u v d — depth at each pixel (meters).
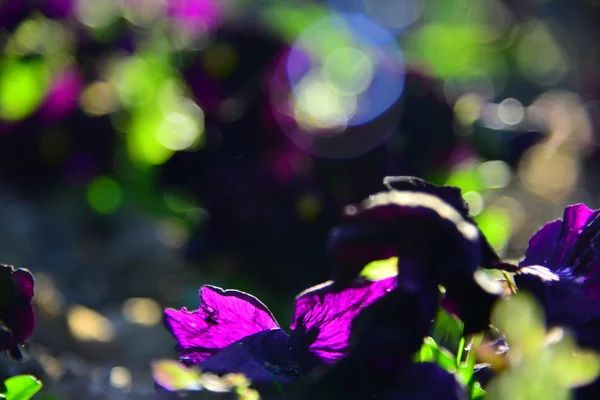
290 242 0.72
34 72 0.89
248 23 0.88
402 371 0.32
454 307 0.33
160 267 0.81
